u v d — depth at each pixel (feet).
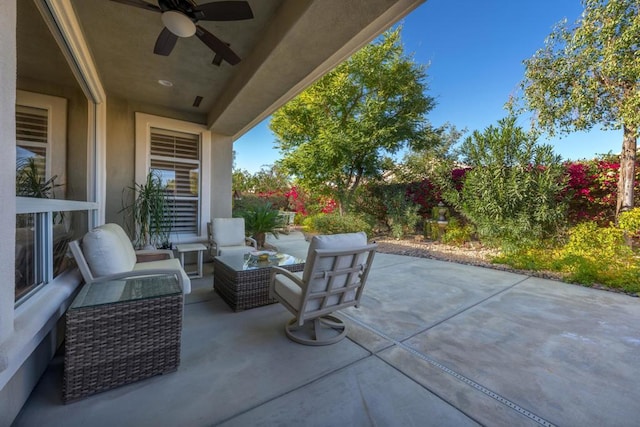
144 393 5.50
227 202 18.38
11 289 3.85
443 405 5.29
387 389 5.73
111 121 14.33
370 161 29.76
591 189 18.93
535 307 10.41
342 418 4.93
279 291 8.32
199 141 17.22
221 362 6.62
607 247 15.20
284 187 49.03
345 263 7.36
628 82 16.30
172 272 8.11
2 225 3.56
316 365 6.55
